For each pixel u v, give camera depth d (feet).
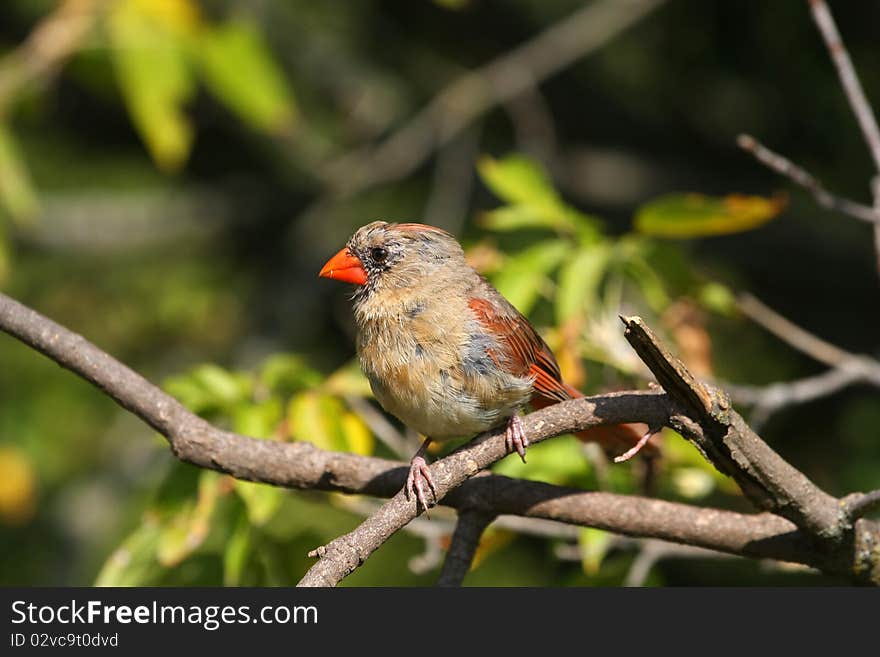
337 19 53.31
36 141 54.85
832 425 41.55
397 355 23.72
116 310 53.93
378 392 24.16
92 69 34.81
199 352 52.95
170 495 25.49
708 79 47.85
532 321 30.27
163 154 33.04
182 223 55.52
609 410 20.33
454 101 46.73
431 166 52.90
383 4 52.42
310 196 54.90
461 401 23.53
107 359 22.81
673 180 52.03
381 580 39.22
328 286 52.16
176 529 25.17
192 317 53.83
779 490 20.62
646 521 22.75
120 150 56.29
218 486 25.46
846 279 48.11
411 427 24.38
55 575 44.98
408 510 20.38
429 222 46.98
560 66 46.93
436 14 51.83
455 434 24.18
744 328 43.27
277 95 34.01
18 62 34.32
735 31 45.83
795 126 46.42
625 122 52.34
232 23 35.53
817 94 44.27
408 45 53.31
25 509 44.45
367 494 23.20
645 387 27.12
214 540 28.48
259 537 26.73
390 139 51.83
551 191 28.48
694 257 45.29
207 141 55.72
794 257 47.98
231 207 55.62
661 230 27.53
